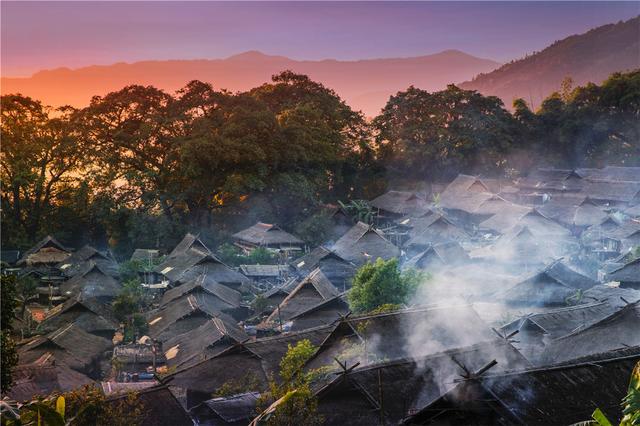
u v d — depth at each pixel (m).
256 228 76.94
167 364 39.53
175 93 87.44
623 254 59.31
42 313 54.81
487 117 107.00
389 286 39.59
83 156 78.75
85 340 42.09
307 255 62.62
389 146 106.19
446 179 107.62
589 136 113.50
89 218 80.06
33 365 33.94
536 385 22.62
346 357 29.66
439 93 109.06
